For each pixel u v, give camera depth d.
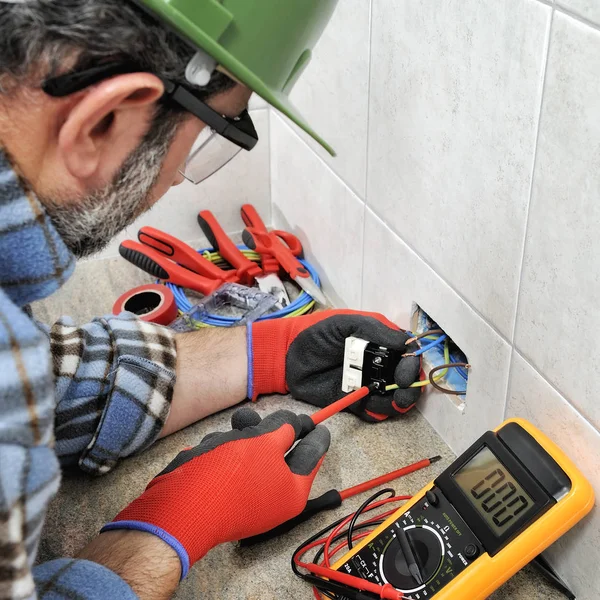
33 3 0.44
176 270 1.12
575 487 0.65
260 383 0.93
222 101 0.54
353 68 0.87
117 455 0.84
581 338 0.61
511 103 0.62
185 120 0.55
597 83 0.52
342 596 0.70
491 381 0.77
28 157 0.50
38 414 0.49
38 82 0.47
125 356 0.83
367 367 0.87
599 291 0.58
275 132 1.18
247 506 0.71
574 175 0.57
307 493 0.77
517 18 0.58
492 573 0.66
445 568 0.68
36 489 0.49
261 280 1.12
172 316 1.07
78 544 0.79
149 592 0.63
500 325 0.72
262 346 0.93
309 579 0.71
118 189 0.56
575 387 0.64
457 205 0.74
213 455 0.73
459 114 0.69
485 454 0.72
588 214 0.57
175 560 0.65
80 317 1.11
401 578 0.69
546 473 0.67
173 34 0.48
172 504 0.68
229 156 0.71
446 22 0.67
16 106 0.48
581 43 0.53
